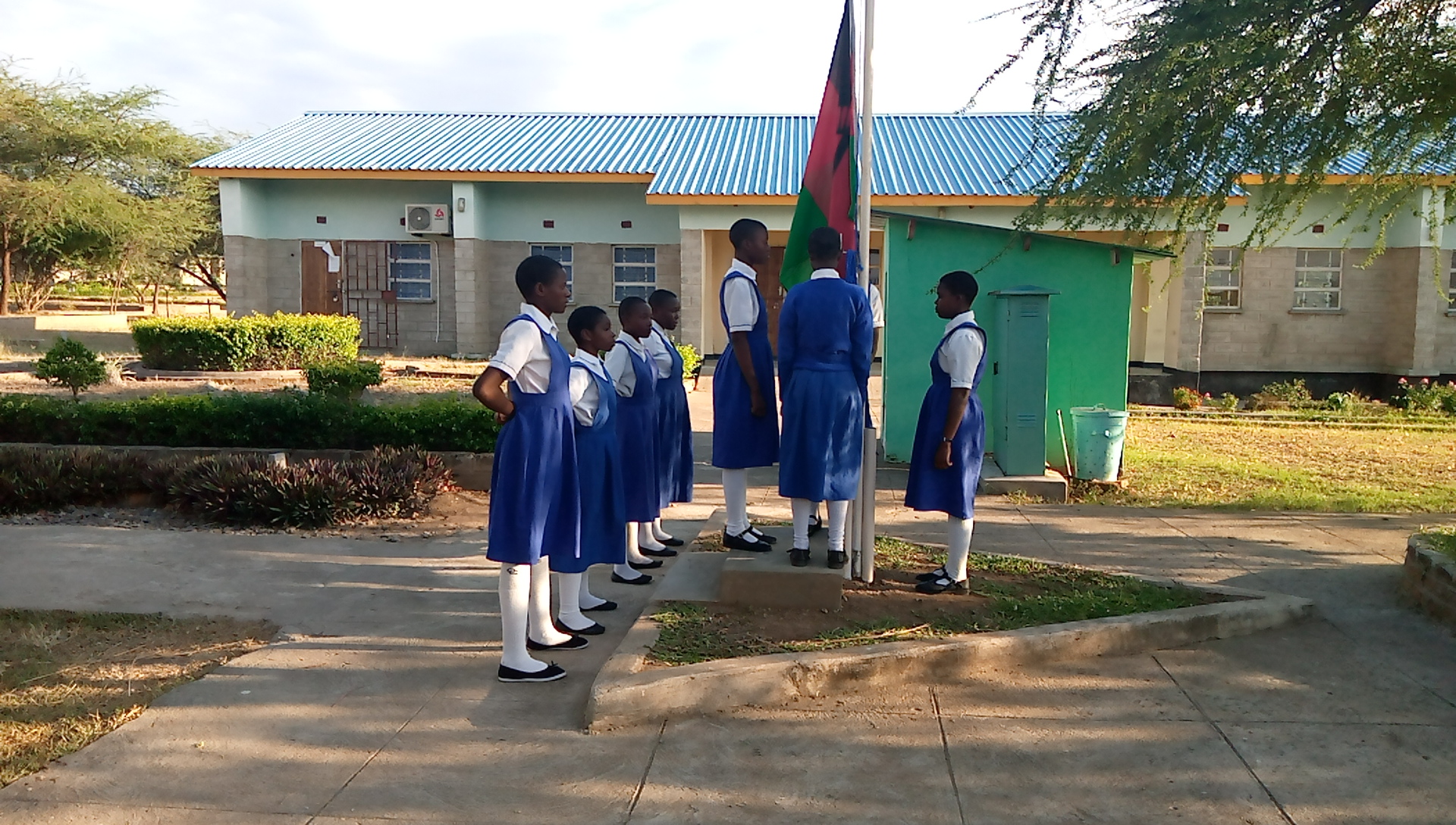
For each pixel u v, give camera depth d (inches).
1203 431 538.3
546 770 131.4
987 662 166.4
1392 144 290.0
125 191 1023.0
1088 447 358.0
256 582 216.7
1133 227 289.7
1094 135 264.4
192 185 1089.4
